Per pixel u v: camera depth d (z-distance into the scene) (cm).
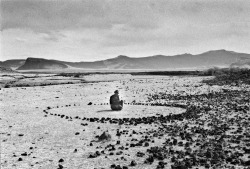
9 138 1927
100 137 1866
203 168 1291
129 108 3250
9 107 3369
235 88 5097
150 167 1337
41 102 3841
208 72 10312
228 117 2561
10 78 10869
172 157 1462
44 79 9594
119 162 1423
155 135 1933
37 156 1541
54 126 2305
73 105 3584
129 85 6303
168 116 2631
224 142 1723
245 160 1390
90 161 1448
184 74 12400
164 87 5812
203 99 3928
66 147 1711
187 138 1828
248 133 1914
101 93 4944
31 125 2348
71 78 9988
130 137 1919
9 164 1410
